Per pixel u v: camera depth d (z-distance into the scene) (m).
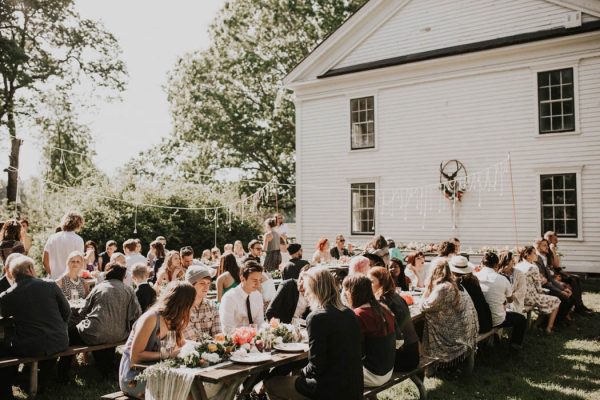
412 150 17.50
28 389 5.94
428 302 6.40
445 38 17.25
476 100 16.39
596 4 14.77
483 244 16.06
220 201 23.06
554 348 7.90
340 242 14.65
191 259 9.29
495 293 7.42
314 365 3.92
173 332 4.40
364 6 18.52
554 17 15.43
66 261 7.90
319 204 19.44
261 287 7.46
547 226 15.20
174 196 21.73
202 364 4.16
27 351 5.51
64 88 26.42
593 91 14.64
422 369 5.57
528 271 8.95
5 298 5.58
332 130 19.27
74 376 6.63
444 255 8.79
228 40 28.59
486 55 16.11
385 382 4.72
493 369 6.94
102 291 6.24
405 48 17.98
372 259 6.93
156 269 11.14
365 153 18.47
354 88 18.77
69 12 25.00
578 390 6.08
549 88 15.30
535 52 15.45
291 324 5.65
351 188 18.80
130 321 6.40
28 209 25.25
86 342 6.17
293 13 27.09
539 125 15.37
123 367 4.48
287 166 30.17
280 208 32.31
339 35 19.14
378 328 4.59
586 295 12.51
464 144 16.53
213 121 28.42
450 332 6.43
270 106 28.62
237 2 28.30
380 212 18.05
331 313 3.96
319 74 19.66
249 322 5.79
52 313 5.69
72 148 31.38
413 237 17.34
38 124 28.08
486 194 16.08
